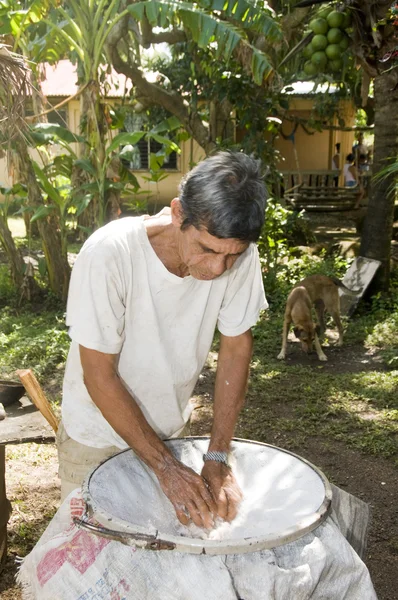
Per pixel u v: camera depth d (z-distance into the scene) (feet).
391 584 10.04
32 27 25.99
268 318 26.25
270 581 5.08
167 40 27.73
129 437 6.08
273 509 6.02
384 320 25.59
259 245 29.25
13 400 9.39
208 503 5.93
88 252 5.98
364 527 6.47
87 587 5.44
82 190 26.66
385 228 27.37
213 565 5.12
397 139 26.25
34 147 24.36
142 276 6.09
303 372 20.02
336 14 18.31
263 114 30.07
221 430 6.77
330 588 5.56
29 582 6.00
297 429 15.69
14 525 10.84
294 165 58.34
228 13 20.15
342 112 50.31
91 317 5.93
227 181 5.20
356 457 14.33
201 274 5.73
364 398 17.58
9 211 53.16
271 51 27.27
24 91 18.94
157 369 6.52
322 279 22.97
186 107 31.22
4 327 23.94
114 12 23.53
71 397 6.88
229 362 7.11
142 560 5.29
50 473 12.98
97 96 24.08
